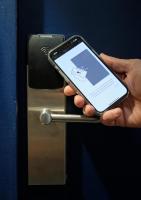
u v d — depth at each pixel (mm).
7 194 698
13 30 649
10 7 643
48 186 854
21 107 806
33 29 778
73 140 843
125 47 803
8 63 659
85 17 784
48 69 718
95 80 700
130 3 787
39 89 749
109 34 795
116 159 858
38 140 790
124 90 698
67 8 778
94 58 711
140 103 745
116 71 754
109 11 786
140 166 866
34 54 714
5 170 692
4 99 670
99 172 858
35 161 799
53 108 767
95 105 685
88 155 851
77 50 709
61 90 758
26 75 791
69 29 785
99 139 846
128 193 875
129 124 749
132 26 796
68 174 853
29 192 850
